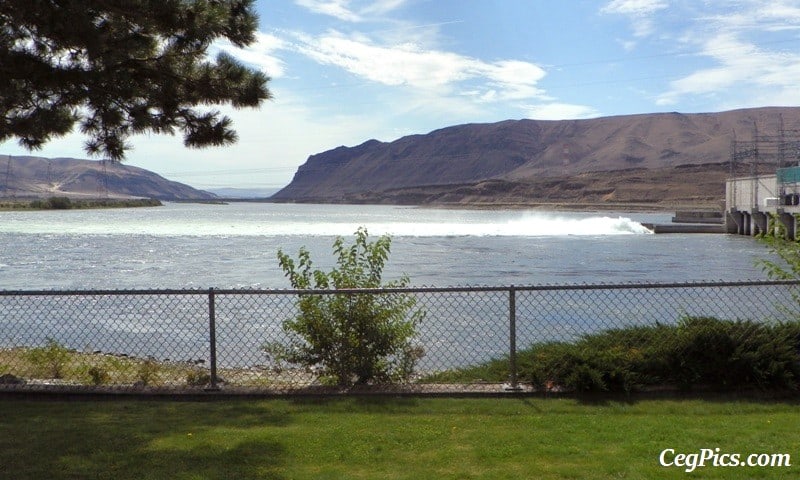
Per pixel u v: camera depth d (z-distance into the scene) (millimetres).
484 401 7500
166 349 14383
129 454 5941
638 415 7039
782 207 69250
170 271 36969
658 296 20141
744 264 42375
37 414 7215
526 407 7301
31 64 6621
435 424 6738
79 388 7965
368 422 6820
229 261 42750
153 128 7539
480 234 75562
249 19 7605
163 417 7078
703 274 36688
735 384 7770
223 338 15250
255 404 7500
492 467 5602
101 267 39250
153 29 6984
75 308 19734
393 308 8539
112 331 16438
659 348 7957
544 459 5770
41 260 43438
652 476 5371
